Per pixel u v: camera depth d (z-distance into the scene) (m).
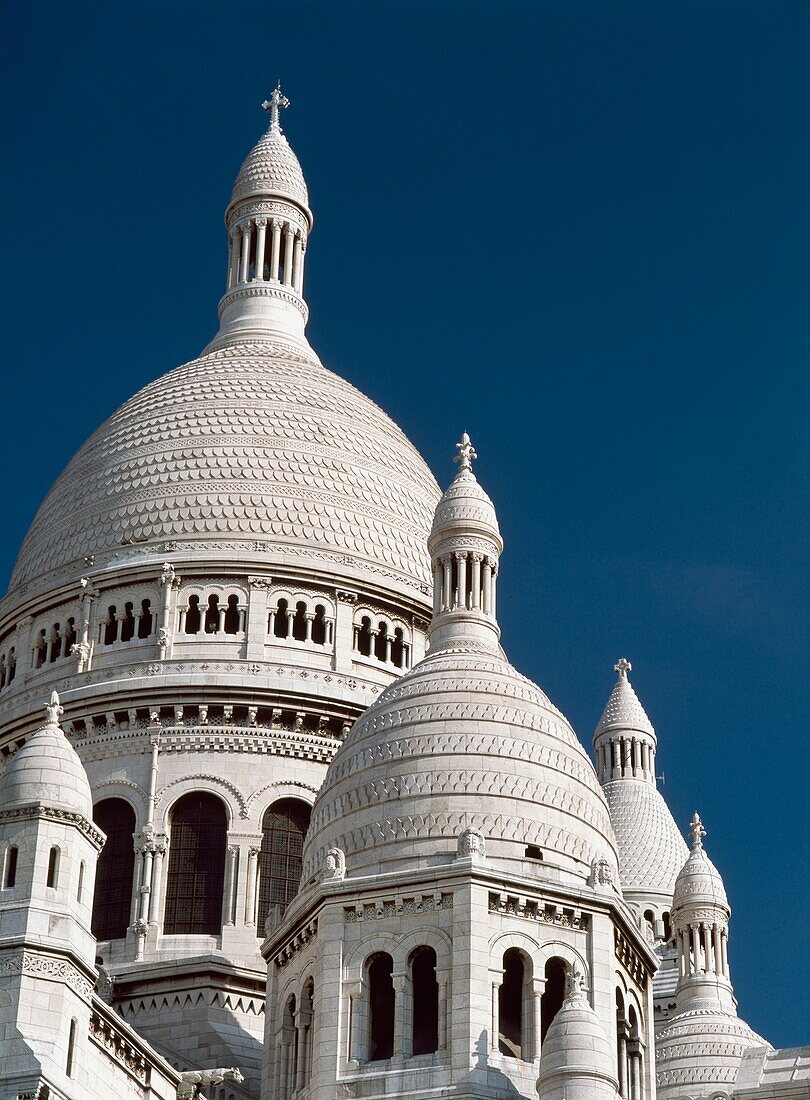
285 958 80.62
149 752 98.38
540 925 76.81
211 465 107.19
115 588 103.81
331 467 108.81
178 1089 77.25
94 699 99.62
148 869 95.44
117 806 98.31
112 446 110.62
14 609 107.38
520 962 76.38
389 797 79.88
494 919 75.94
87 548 106.12
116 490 107.62
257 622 101.88
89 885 71.31
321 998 76.06
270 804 97.62
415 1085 73.06
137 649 101.69
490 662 85.00
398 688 84.31
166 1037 89.69
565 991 76.31
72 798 71.50
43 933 68.44
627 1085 77.94
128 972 91.50
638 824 133.62
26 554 110.75
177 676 99.44
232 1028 90.00
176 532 104.81
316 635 102.94
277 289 123.44
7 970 67.50
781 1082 78.31
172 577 102.69
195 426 109.38
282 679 99.81
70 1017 68.19
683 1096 89.75
